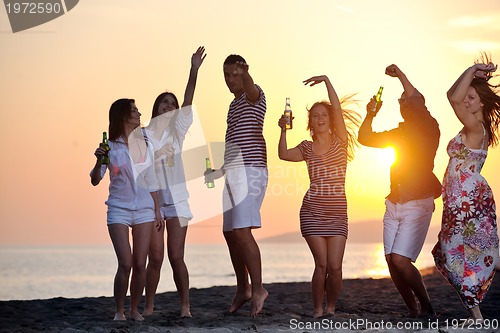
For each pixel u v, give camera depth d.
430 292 11.17
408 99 7.88
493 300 9.72
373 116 7.98
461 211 7.14
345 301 10.23
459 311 8.64
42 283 28.53
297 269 41.88
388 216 7.85
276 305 9.80
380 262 54.19
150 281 8.40
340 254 8.10
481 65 7.07
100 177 7.73
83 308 9.54
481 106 7.22
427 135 7.74
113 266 47.31
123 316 7.98
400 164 7.76
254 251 8.00
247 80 7.87
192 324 7.63
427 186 7.69
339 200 8.09
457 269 7.15
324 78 8.32
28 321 8.25
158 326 7.41
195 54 8.37
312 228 8.05
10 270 41.06
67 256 69.31
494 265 7.19
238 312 8.65
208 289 12.52
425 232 7.75
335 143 8.17
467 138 7.18
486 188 7.18
